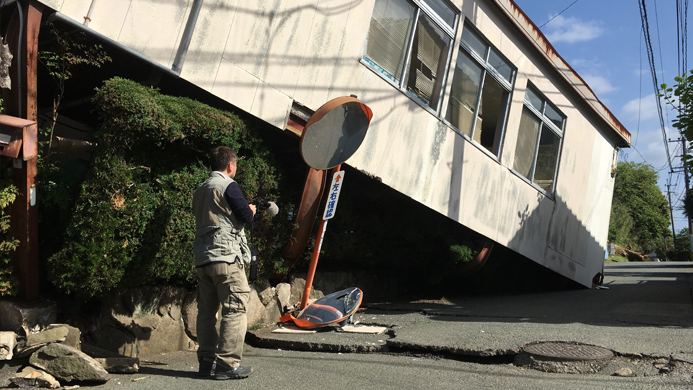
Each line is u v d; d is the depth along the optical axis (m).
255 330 5.66
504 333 5.08
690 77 7.21
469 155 8.37
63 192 4.35
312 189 5.96
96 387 3.71
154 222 4.52
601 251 12.61
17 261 4.09
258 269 5.71
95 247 4.06
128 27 4.41
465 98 8.42
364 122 5.98
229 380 3.89
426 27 7.54
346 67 6.38
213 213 3.89
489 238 8.81
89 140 4.71
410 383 3.74
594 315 6.51
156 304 4.90
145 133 4.32
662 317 6.13
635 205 56.56
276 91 5.61
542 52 9.77
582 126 11.70
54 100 4.79
